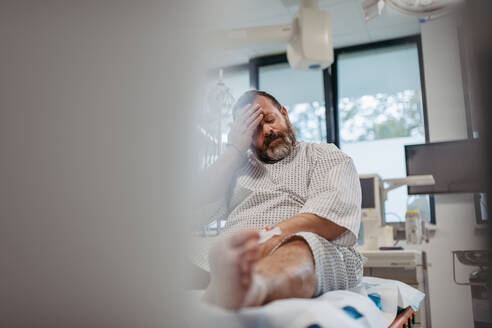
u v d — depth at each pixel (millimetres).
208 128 1383
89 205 276
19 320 277
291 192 1175
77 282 277
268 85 4582
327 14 2340
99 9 287
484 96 337
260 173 1279
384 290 1127
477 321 2049
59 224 276
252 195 1204
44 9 284
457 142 2908
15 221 277
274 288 610
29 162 278
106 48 286
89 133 279
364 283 1271
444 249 3066
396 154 4027
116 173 281
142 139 290
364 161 4129
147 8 302
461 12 361
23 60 284
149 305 293
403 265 2104
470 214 3004
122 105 286
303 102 4430
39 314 277
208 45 353
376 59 4246
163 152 299
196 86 330
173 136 305
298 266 721
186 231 317
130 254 284
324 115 4309
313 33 2273
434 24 3357
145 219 290
